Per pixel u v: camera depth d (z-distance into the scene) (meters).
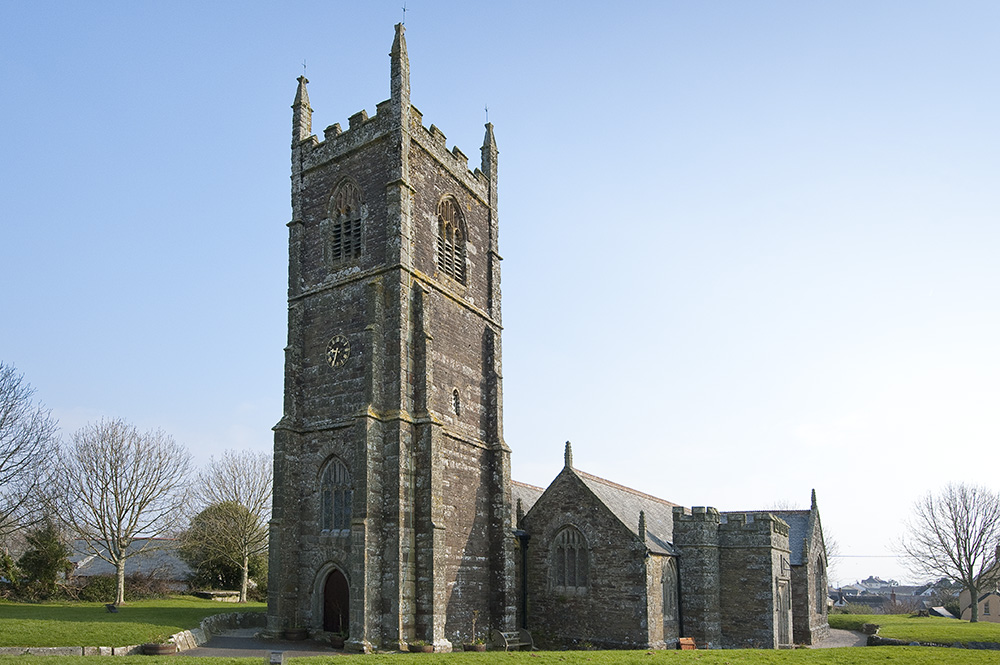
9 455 56.53
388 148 45.03
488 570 45.84
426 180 46.78
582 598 47.22
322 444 42.75
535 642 47.75
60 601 59.72
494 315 51.75
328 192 47.34
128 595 63.81
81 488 61.03
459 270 49.66
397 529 38.72
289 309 46.34
